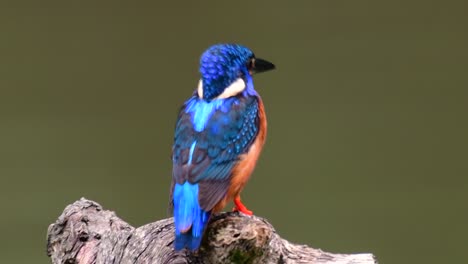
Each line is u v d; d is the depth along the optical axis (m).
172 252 10.16
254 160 10.88
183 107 11.10
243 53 11.56
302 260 10.84
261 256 9.70
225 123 10.61
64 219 11.33
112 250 10.65
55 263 11.27
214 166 10.26
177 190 9.87
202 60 11.21
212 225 9.84
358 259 10.88
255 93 11.49
